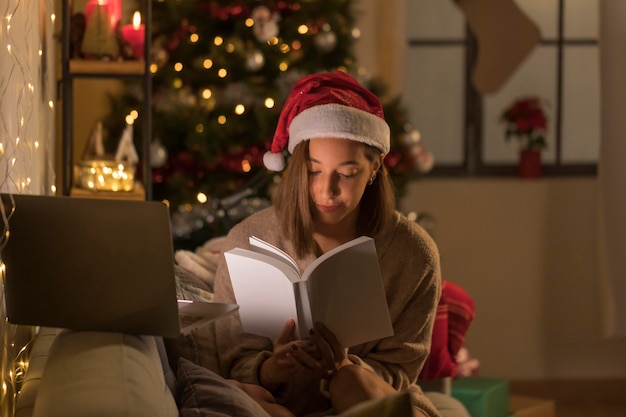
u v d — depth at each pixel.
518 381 4.99
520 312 5.01
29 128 2.52
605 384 5.02
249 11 4.36
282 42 4.37
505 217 4.98
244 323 2.20
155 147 4.11
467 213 4.99
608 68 4.69
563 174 5.15
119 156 3.61
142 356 1.89
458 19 5.18
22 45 2.38
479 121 5.17
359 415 1.62
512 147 5.19
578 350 5.04
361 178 2.24
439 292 2.40
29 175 2.50
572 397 5.01
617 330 4.77
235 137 4.37
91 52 3.37
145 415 1.71
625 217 4.73
